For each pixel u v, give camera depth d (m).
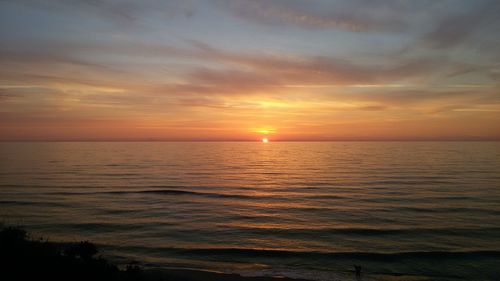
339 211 27.23
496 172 58.06
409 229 21.34
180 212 27.05
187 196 35.69
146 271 12.73
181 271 12.99
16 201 30.84
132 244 17.84
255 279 12.50
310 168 73.50
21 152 150.38
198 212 27.09
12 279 8.01
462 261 15.39
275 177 55.38
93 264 10.04
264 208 28.84
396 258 15.79
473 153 134.38
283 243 18.44
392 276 13.52
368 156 120.31
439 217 24.67
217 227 21.98
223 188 42.09
